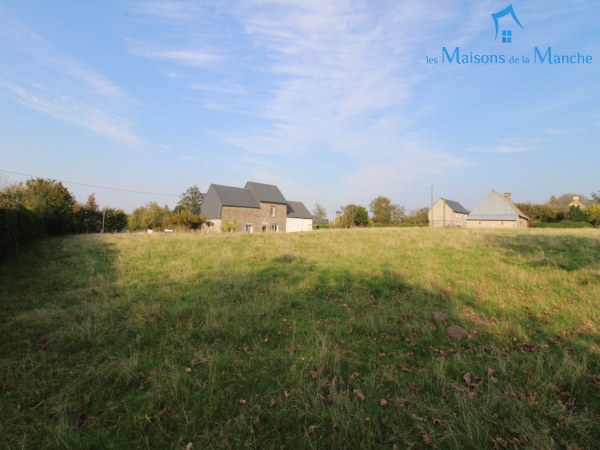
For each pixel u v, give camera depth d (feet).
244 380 11.06
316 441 8.48
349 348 13.32
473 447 8.23
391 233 58.39
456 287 21.79
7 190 49.90
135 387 10.85
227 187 131.44
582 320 15.42
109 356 12.60
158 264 30.07
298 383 10.78
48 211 58.03
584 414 9.13
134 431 8.92
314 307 18.28
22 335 14.21
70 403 9.99
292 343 13.48
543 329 14.83
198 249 38.78
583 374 10.77
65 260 30.35
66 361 12.34
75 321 15.78
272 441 8.56
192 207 179.83
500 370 11.41
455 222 171.42
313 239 50.16
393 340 14.03
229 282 23.08
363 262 30.76
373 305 18.51
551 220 163.84
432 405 9.82
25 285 21.88
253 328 15.21
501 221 147.95
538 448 8.09
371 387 10.59
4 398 10.11
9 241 29.01
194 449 8.30
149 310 17.21
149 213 155.43
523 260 29.45
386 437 8.63
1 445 8.36
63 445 8.41
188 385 10.82
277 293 20.38
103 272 26.25
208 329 14.84
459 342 13.82
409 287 22.11
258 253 35.70
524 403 9.71
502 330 14.58
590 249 32.94
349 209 131.03
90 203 107.04
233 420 9.26
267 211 136.26
